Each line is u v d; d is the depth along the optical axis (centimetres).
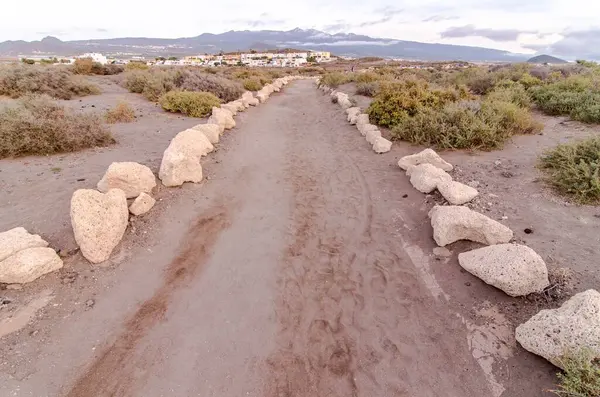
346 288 444
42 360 328
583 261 413
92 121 905
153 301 413
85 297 407
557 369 306
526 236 475
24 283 411
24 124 788
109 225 479
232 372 331
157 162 786
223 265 486
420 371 329
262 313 404
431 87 1459
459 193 579
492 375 316
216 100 1503
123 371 327
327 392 314
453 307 394
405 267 471
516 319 362
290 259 504
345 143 1066
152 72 2091
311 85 3434
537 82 1505
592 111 970
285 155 973
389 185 723
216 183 750
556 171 606
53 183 648
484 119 894
